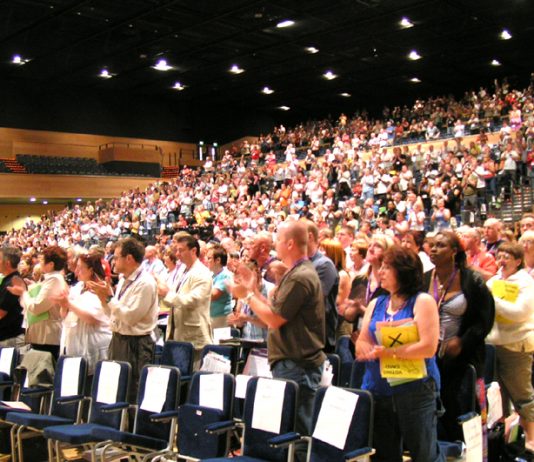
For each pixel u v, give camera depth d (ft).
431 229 43.73
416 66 83.15
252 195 70.95
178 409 13.69
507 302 14.48
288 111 113.91
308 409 11.94
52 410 16.49
